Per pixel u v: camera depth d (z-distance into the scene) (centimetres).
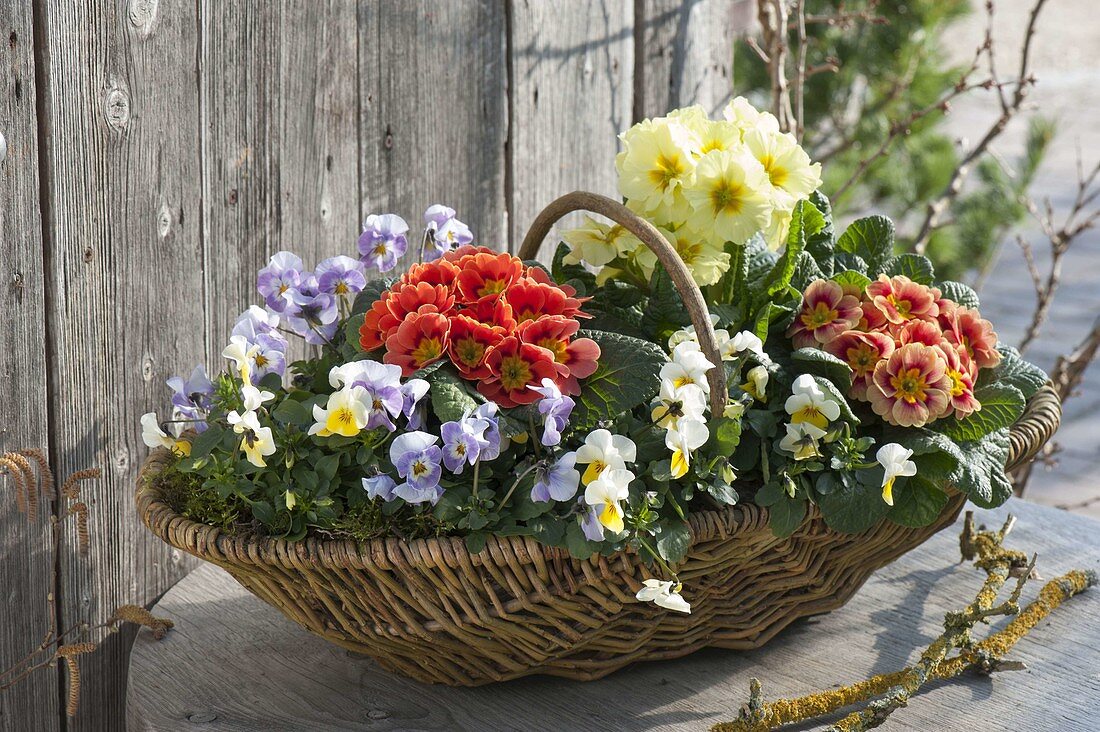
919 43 329
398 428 111
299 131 156
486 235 188
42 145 127
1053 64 955
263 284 124
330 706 119
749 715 114
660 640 121
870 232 142
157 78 137
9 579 132
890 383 120
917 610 141
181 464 115
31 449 122
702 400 108
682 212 125
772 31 231
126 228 137
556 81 193
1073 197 636
